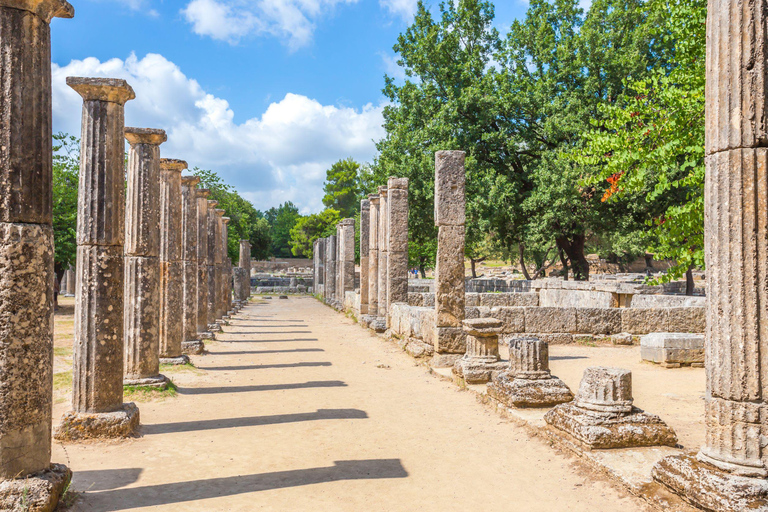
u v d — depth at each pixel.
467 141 30.00
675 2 8.46
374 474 5.86
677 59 8.68
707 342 4.75
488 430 7.50
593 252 53.03
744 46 4.48
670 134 8.31
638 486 5.08
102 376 7.05
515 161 31.97
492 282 34.75
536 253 47.53
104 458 6.27
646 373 12.05
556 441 6.63
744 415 4.43
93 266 7.06
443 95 32.41
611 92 29.30
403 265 18.03
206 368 12.23
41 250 4.78
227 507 4.96
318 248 45.06
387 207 18.62
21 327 4.60
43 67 4.89
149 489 5.36
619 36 29.19
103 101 7.17
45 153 4.88
